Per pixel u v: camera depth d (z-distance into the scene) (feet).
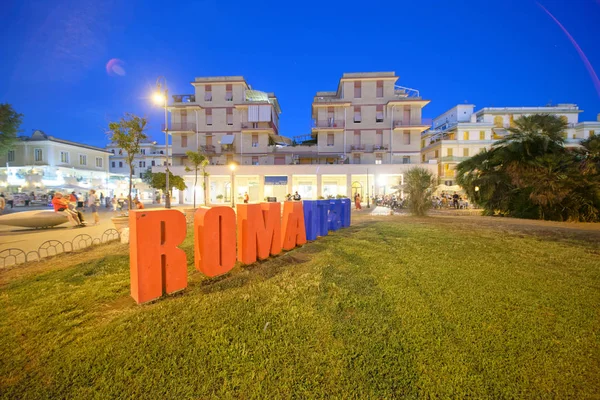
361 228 29.81
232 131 113.50
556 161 48.16
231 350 7.63
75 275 13.88
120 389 6.31
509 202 52.11
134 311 9.68
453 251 18.61
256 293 11.25
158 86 52.54
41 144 112.37
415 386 6.40
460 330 8.59
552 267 15.06
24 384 6.40
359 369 6.95
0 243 23.53
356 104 111.45
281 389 6.36
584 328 8.75
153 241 10.62
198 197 109.29
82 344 7.81
